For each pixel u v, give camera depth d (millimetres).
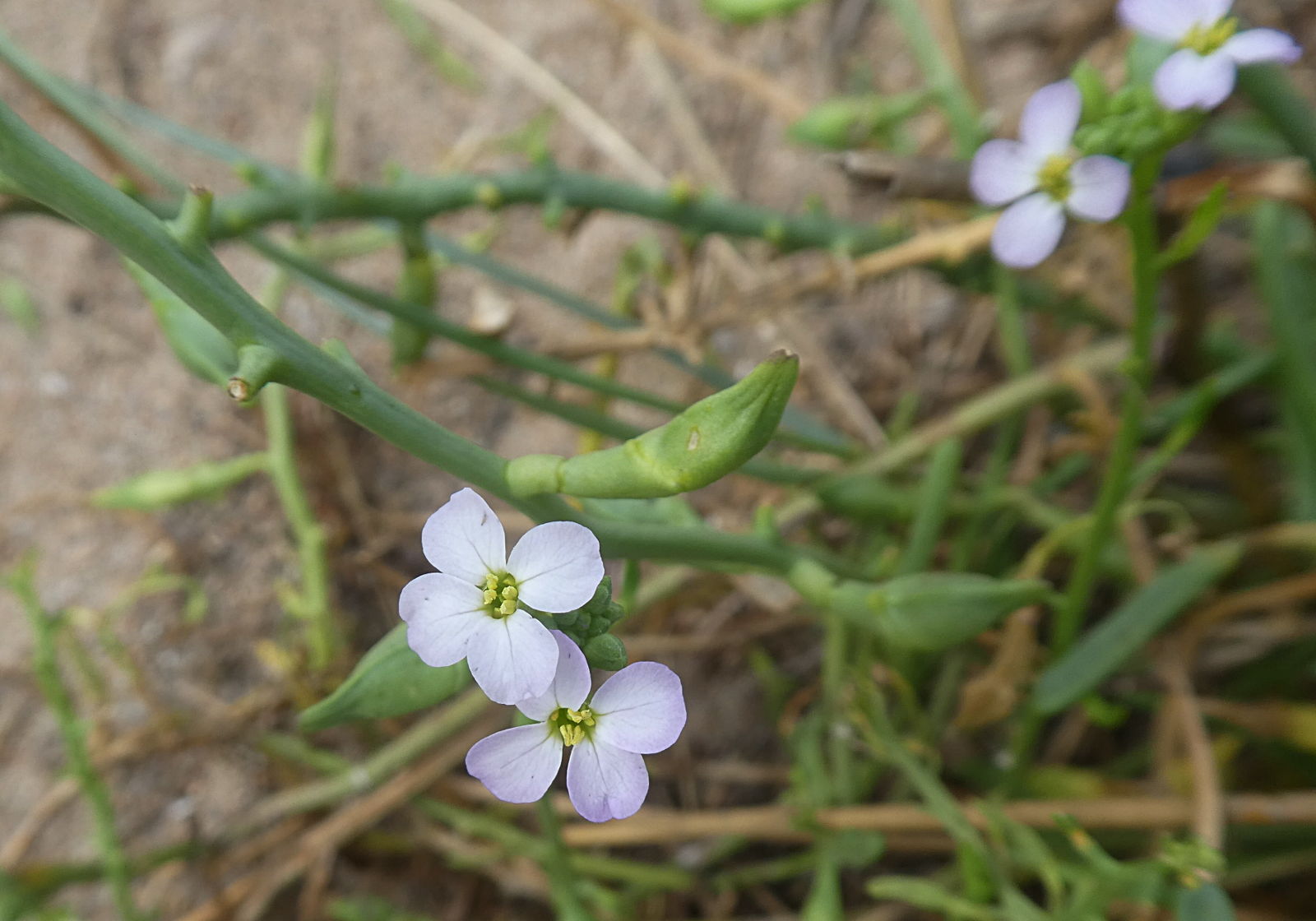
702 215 167
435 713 181
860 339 216
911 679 165
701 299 217
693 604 188
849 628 170
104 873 164
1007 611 112
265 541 198
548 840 139
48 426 201
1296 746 151
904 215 201
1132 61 117
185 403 203
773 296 174
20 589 154
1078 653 141
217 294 90
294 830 177
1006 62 229
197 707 190
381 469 204
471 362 165
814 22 235
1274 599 149
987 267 174
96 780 156
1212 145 163
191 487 176
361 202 152
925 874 179
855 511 168
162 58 226
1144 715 182
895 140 209
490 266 172
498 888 184
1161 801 140
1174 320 168
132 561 194
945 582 112
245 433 201
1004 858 143
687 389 213
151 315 208
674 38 210
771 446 195
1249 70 135
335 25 233
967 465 202
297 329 209
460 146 224
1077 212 108
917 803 168
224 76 227
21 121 85
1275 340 156
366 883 185
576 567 87
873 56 234
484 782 87
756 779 185
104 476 199
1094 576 144
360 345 211
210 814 185
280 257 152
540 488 96
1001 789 156
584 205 164
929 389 211
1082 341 203
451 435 97
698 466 89
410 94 231
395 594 198
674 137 230
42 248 209
